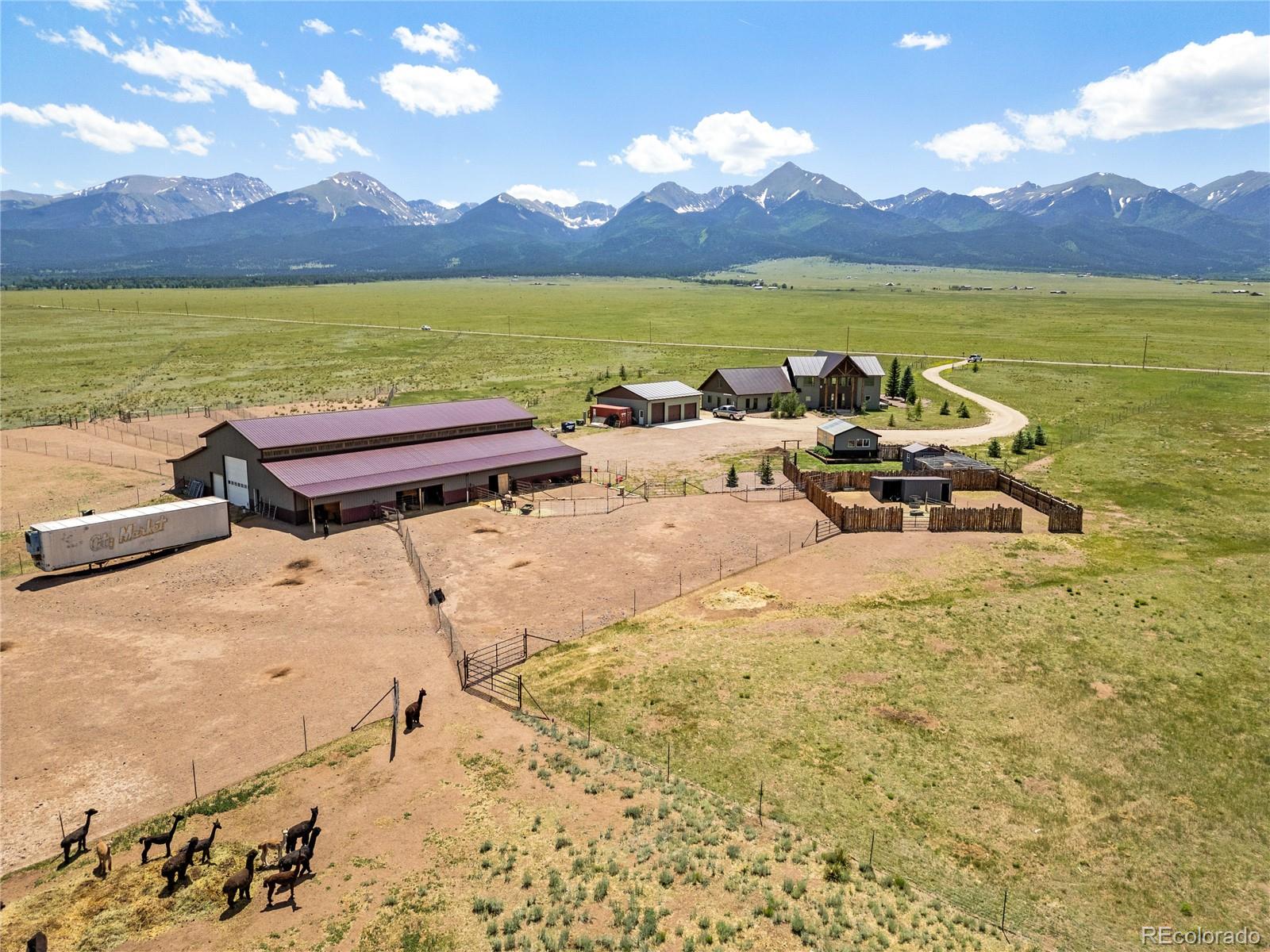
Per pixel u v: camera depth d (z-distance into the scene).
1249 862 28.59
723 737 35.78
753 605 50.75
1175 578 54.81
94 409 121.19
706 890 24.75
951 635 45.91
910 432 106.88
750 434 106.94
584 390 138.00
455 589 52.94
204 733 35.44
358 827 28.31
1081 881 27.56
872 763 33.94
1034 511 70.94
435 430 80.00
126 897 25.09
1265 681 40.72
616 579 55.12
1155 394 126.44
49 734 35.41
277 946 22.58
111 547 56.31
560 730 35.78
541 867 25.77
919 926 24.23
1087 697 39.38
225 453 72.00
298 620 47.81
